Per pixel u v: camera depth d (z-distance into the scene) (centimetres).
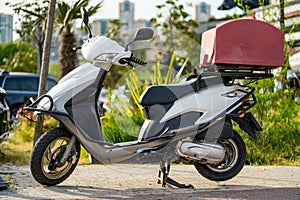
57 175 684
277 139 996
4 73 1780
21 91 1762
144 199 619
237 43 685
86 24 714
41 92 924
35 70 2556
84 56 690
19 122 1244
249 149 961
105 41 688
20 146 1107
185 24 2500
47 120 1221
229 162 716
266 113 1008
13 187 677
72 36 1780
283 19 1083
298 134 1005
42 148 667
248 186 707
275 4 1086
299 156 965
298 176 790
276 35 692
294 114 1026
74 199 615
